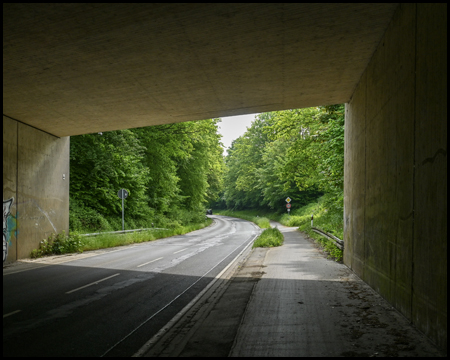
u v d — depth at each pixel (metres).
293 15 7.21
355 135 10.77
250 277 10.02
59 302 7.83
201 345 5.01
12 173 13.93
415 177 5.46
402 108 6.15
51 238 16.41
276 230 23.12
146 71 9.97
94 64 9.49
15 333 5.84
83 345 5.30
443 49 4.48
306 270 10.91
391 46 7.01
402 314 6.07
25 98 11.89
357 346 4.77
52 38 8.12
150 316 6.79
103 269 12.29
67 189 17.77
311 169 25.11
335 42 8.25
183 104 12.83
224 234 31.77
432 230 4.80
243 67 9.74
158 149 31.23
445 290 4.43
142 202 28.84
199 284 9.78
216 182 58.66
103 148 23.83
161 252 17.50
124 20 7.42
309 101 12.62
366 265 8.90
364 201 9.25
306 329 5.50
